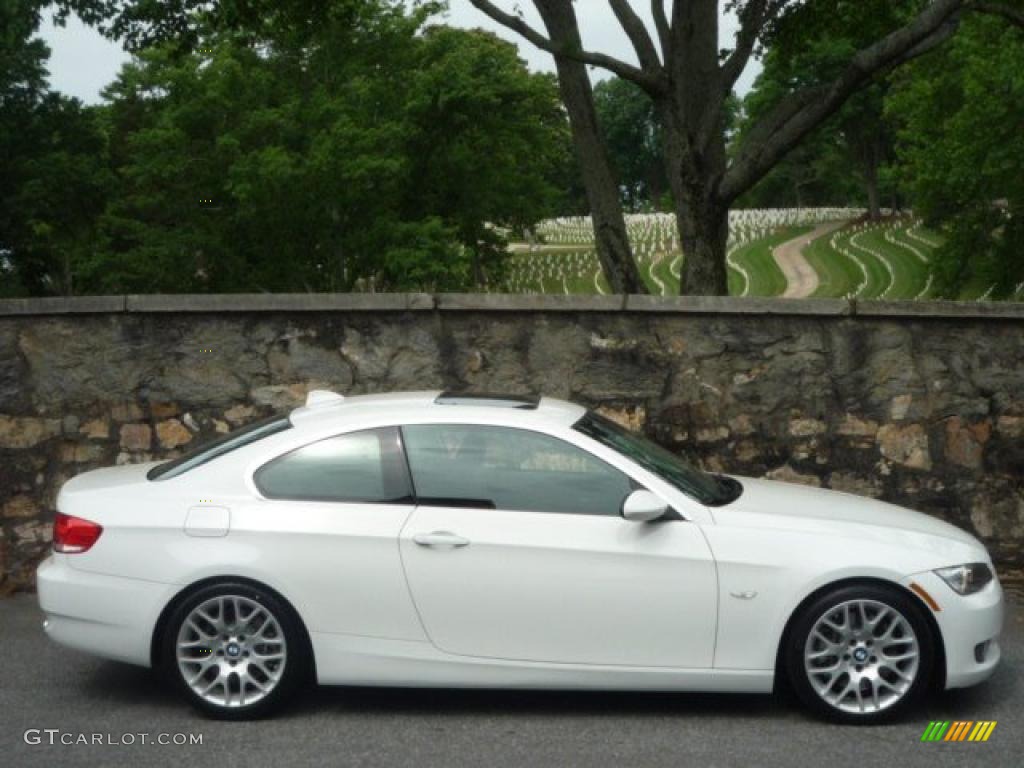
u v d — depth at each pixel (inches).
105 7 644.7
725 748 200.5
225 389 338.0
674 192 529.7
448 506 214.5
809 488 250.7
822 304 331.9
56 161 1294.3
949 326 330.0
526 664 211.5
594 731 209.9
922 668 209.5
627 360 339.0
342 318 340.8
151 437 336.2
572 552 210.4
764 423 336.2
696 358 338.3
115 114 1737.2
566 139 1606.8
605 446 219.1
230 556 212.2
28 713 221.0
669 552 210.4
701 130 525.0
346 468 218.5
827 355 335.0
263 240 1286.9
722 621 209.8
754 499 228.1
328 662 212.2
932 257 1350.9
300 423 225.1
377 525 213.0
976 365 329.1
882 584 211.0
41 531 329.1
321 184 1184.8
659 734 208.1
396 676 212.2
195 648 215.2
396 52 1291.8
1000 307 325.4
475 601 210.8
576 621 210.4
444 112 1256.2
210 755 197.5
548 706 224.7
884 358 332.5
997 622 216.4
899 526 220.4
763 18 528.1
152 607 213.2
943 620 209.9
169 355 337.1
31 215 1285.7
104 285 1275.8
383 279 1284.4
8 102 1331.2
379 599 211.5
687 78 525.0
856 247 2962.6
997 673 245.4
